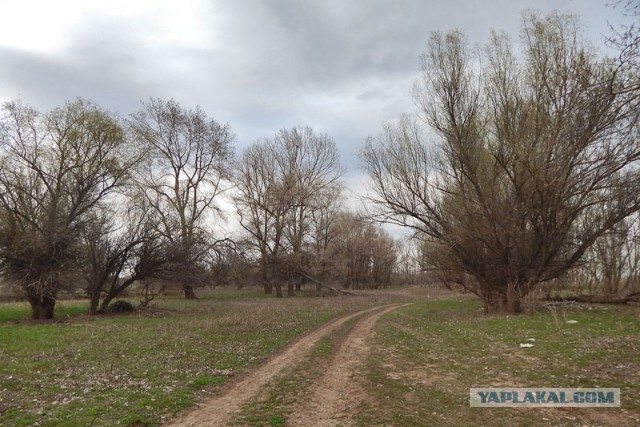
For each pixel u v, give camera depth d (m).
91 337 20.73
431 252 33.88
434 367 14.17
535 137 25.72
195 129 52.34
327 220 66.44
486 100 28.50
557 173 24.25
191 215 52.19
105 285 36.09
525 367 13.62
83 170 32.22
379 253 89.50
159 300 48.84
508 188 28.59
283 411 9.89
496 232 28.19
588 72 15.20
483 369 13.66
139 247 34.00
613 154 23.64
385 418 9.34
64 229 29.77
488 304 31.09
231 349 17.78
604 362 13.47
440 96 28.97
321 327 24.61
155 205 42.03
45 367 14.22
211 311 34.84
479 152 28.84
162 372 13.62
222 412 9.89
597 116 12.80
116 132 33.25
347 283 85.75
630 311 28.03
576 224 30.75
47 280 28.19
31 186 31.23
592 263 37.62
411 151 31.03
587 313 26.94
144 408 10.05
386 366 14.41
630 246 44.25
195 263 37.06
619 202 28.02
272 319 28.11
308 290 69.50
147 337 20.78
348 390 11.58
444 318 28.81
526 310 28.52
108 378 12.84
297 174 60.66
